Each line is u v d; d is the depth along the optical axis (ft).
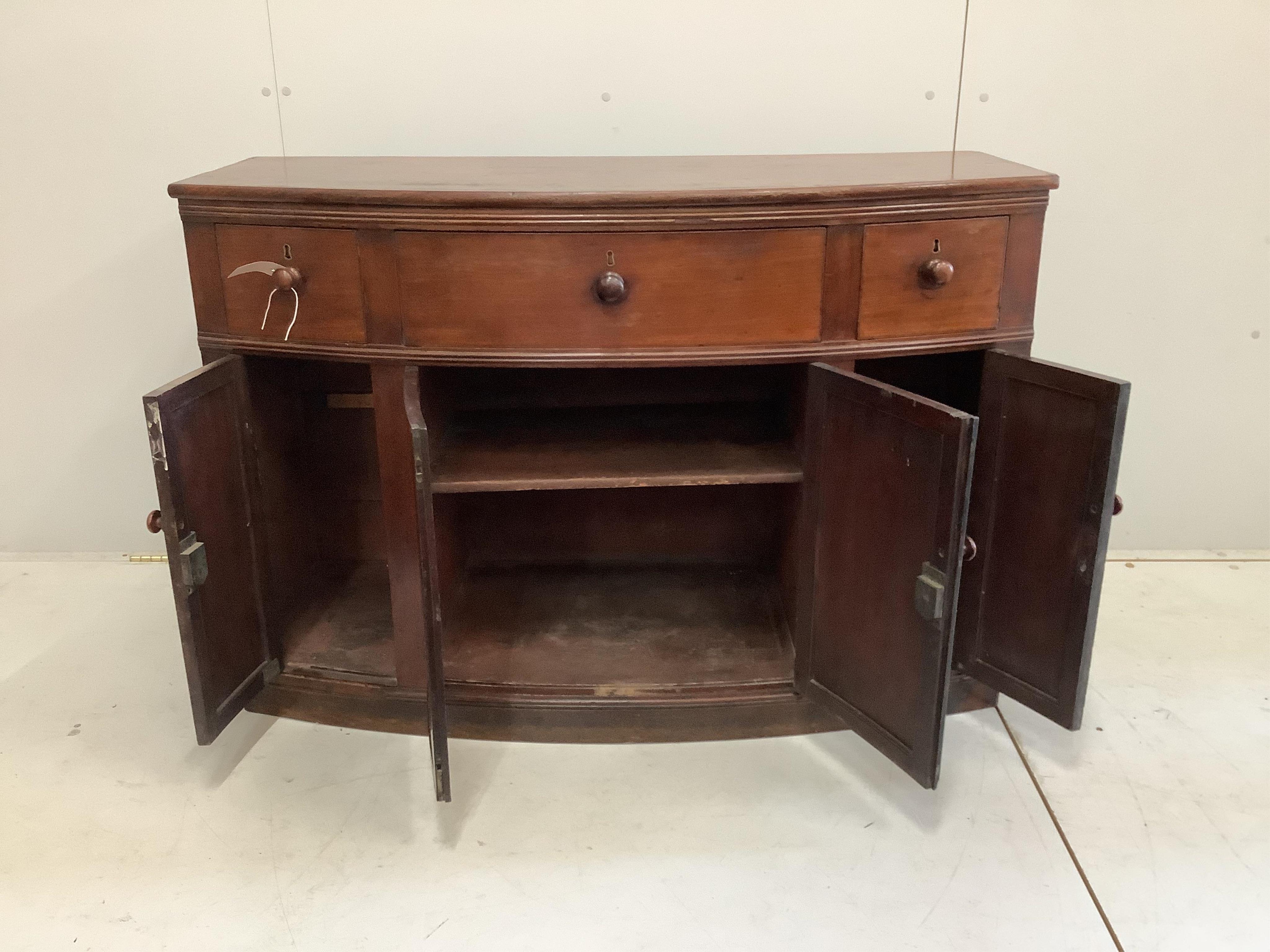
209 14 6.01
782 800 4.84
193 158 6.30
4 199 6.36
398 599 5.04
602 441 5.36
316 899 4.22
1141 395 6.83
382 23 6.03
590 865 4.42
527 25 6.03
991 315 4.83
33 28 6.04
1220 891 4.26
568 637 5.61
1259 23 6.02
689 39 6.07
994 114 6.23
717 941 4.01
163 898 4.21
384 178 4.85
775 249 4.50
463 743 5.25
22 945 3.96
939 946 3.98
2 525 7.12
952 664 5.21
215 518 4.70
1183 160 6.30
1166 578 6.91
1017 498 4.91
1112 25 6.04
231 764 5.06
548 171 5.16
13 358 6.71
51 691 5.64
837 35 6.08
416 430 3.98
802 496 4.91
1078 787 4.91
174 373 6.78
